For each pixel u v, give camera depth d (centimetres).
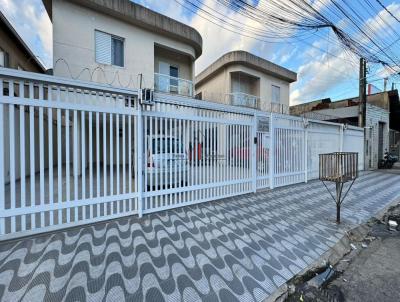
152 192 443
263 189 682
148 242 324
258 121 653
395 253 347
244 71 1482
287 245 338
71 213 426
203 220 416
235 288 241
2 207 308
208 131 534
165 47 1056
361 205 556
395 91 1493
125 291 225
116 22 895
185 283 242
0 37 788
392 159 1362
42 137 334
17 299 209
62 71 789
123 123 403
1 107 304
